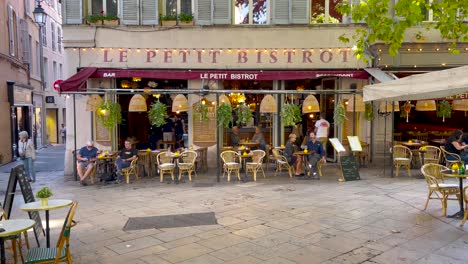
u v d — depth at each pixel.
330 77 14.71
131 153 12.43
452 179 11.18
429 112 17.16
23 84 20.64
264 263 5.77
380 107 13.71
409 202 9.10
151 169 13.45
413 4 6.59
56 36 31.67
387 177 12.35
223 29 14.43
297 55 14.53
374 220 7.76
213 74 14.05
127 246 6.56
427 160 12.22
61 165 17.36
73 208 5.25
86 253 6.28
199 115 13.20
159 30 14.33
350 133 14.92
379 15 7.17
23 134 12.70
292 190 10.62
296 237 6.86
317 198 9.65
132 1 14.23
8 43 19.02
